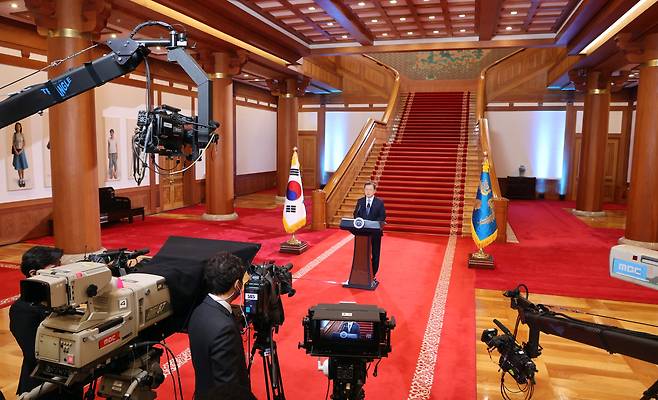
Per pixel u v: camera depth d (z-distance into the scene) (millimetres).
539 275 7625
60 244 7516
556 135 18266
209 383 2334
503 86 18531
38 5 6957
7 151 9172
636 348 2803
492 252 9195
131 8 8320
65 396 2635
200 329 2377
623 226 12234
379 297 6430
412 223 11234
